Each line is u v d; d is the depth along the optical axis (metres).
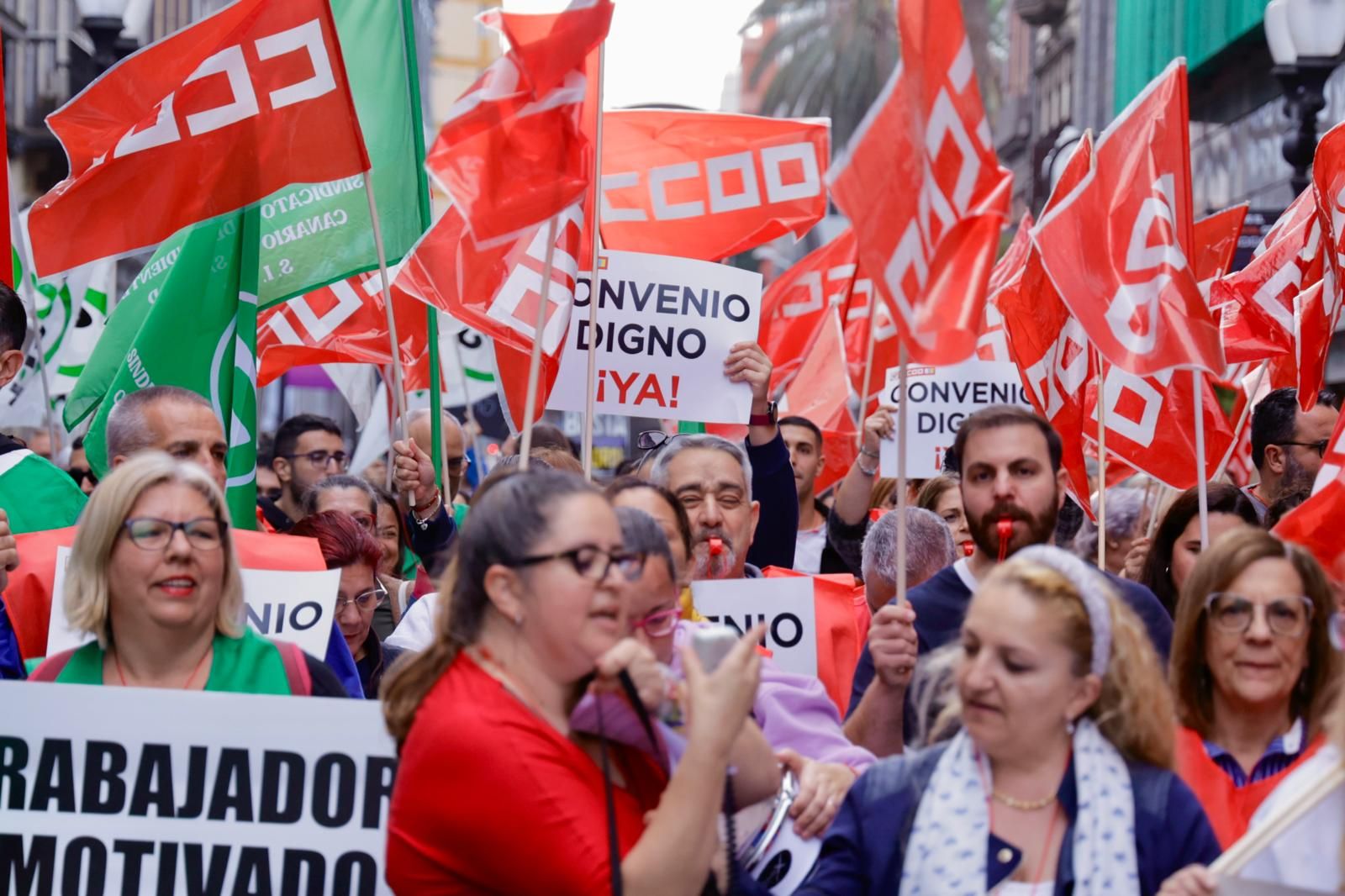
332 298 7.60
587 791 2.79
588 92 5.91
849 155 3.76
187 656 3.84
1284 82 9.65
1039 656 2.85
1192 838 2.85
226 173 5.70
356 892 3.66
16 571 4.64
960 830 2.89
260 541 4.89
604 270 6.10
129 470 3.79
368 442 9.84
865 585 5.39
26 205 27.77
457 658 2.92
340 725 3.69
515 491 2.90
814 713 3.80
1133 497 7.12
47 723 3.68
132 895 3.66
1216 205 20.72
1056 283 5.31
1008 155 38.25
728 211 7.03
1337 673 3.53
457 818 2.76
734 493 4.94
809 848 3.32
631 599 2.90
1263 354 7.05
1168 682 3.65
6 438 5.24
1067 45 31.66
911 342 3.84
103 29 10.47
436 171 4.29
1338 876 2.78
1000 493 4.57
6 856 3.67
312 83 5.70
